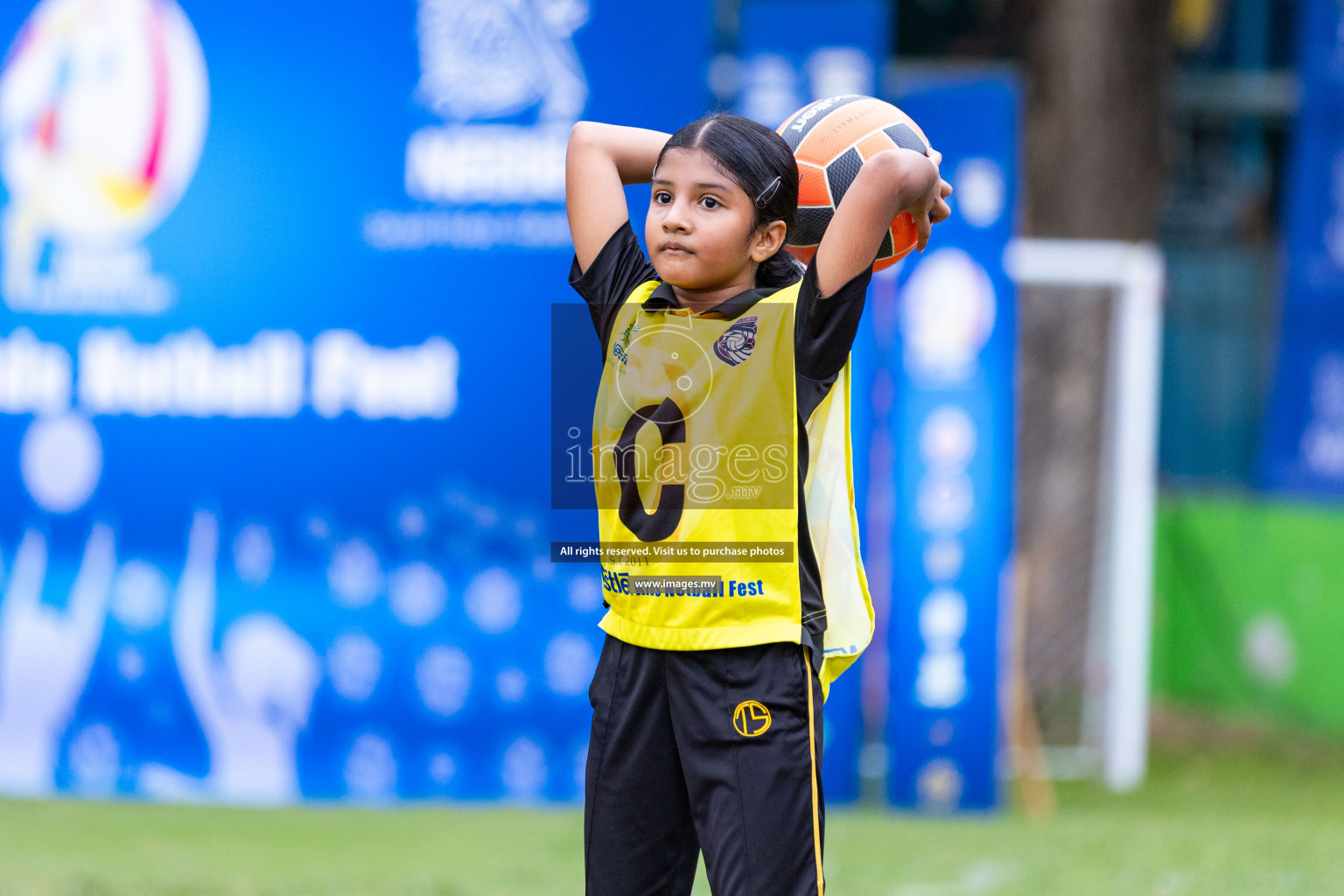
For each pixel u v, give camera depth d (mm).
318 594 22328
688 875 7789
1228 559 31422
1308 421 31625
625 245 8109
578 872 17266
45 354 22594
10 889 15633
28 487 22656
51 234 22547
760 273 7656
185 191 22297
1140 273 24125
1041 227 30594
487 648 22250
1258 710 30391
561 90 21766
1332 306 30984
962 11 41750
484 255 22047
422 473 22203
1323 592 28781
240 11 22141
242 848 18703
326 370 22234
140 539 22516
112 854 18156
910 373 22344
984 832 19953
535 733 22234
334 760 22344
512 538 22172
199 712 22453
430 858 18141
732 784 7148
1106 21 30312
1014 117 22156
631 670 7500
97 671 22562
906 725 22344
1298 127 31797
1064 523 28922
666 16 21641
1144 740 26609
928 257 22312
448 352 22125
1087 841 19078
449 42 21891
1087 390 29094
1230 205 54094
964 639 22359
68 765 22594
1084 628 28734
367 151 22078
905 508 22375
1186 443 52000
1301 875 16641
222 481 22406
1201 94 54312
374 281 22156
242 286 22297
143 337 22422
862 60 21359
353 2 22000
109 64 22453
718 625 7207
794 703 7184
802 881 7125
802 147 8406
